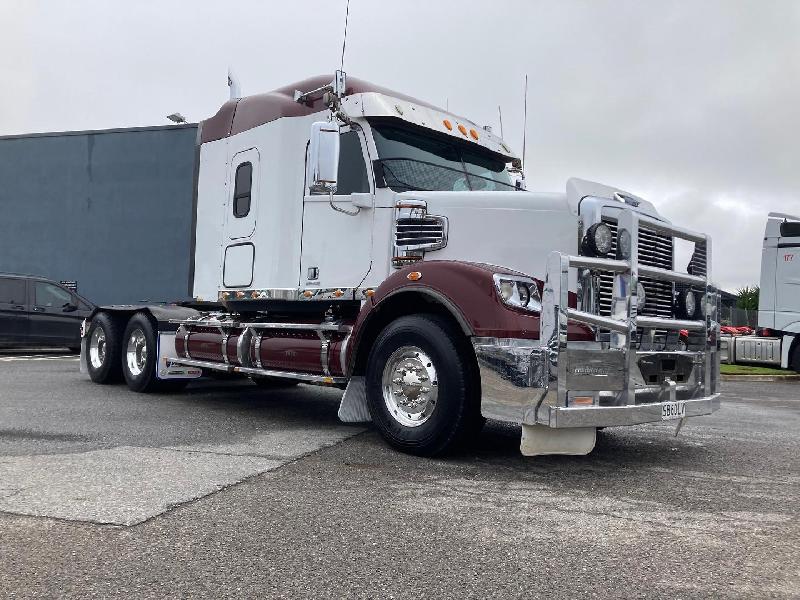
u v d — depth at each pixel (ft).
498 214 17.88
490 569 9.84
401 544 10.79
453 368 16.44
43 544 10.48
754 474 16.38
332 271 20.71
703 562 10.28
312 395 30.27
